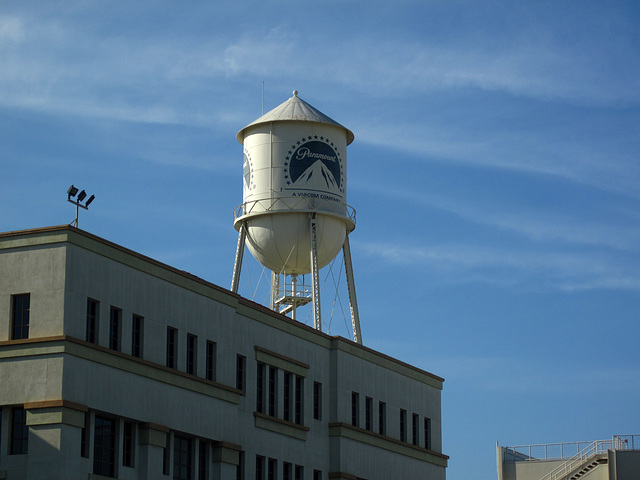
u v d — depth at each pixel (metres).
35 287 50.50
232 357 60.56
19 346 49.75
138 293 54.34
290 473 64.50
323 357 69.62
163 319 55.72
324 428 68.56
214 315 59.59
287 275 75.75
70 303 50.16
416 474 76.75
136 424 53.28
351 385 71.06
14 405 49.38
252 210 72.94
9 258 51.31
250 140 74.25
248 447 61.00
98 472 50.72
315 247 71.69
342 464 68.50
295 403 66.19
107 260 52.75
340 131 74.75
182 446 56.28
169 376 55.19
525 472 93.75
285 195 72.31
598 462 91.31
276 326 65.06
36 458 48.25
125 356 52.47
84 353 50.16
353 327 75.81
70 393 49.12
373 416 73.00
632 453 90.00
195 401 56.88
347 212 74.50
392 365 76.50
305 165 72.69
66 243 50.47
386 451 73.62
